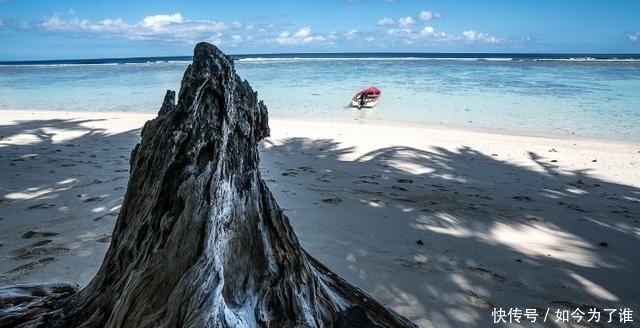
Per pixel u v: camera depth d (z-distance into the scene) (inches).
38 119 666.2
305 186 316.2
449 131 609.6
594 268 197.8
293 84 1401.3
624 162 447.8
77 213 235.3
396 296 161.0
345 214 251.4
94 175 321.1
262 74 1956.2
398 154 452.8
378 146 489.1
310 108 866.1
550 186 359.6
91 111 842.8
